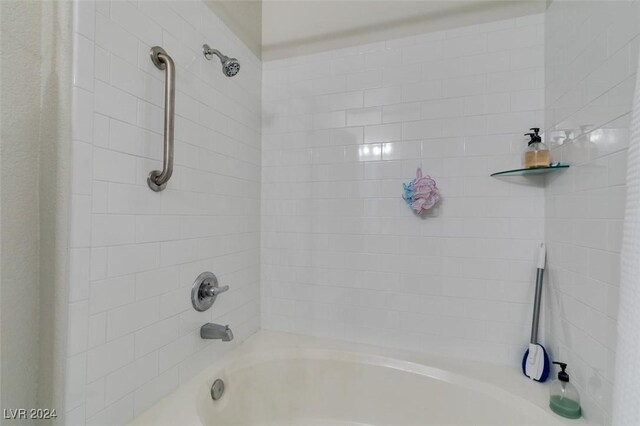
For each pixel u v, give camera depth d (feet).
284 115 5.40
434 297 4.58
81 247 2.43
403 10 4.75
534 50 4.14
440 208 4.54
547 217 3.99
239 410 4.22
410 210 4.70
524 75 4.17
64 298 2.36
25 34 2.28
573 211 3.31
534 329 3.92
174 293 3.46
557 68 3.72
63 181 2.37
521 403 3.48
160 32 3.26
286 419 4.55
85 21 2.46
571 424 3.01
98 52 2.58
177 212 3.52
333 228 5.11
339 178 5.09
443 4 4.55
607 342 2.67
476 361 4.37
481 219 4.36
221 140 4.37
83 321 2.45
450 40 4.51
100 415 2.59
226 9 4.50
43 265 2.37
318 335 5.17
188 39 3.70
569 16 3.44
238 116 4.80
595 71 2.90
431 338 4.58
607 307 2.68
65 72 2.38
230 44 4.60
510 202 4.23
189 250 3.71
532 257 4.14
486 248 4.34
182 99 3.60
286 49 5.40
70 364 2.36
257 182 5.34
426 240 4.62
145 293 3.06
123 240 2.82
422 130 4.64
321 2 5.20
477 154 4.37
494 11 4.31
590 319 2.95
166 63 3.07
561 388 3.27
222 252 4.39
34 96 2.35
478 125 4.37
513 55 4.22
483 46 4.36
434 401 4.13
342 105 5.08
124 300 2.83
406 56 4.74
